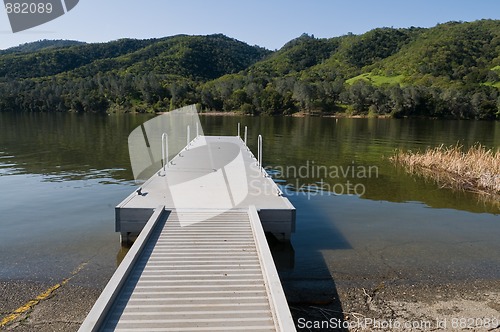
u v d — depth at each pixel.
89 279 4.81
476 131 30.97
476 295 4.69
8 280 4.75
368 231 6.97
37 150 16.53
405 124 38.94
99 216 7.44
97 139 20.95
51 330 3.74
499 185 10.17
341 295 4.62
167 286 3.90
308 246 6.18
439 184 11.11
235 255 4.64
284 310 3.33
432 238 6.68
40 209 7.89
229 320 3.38
